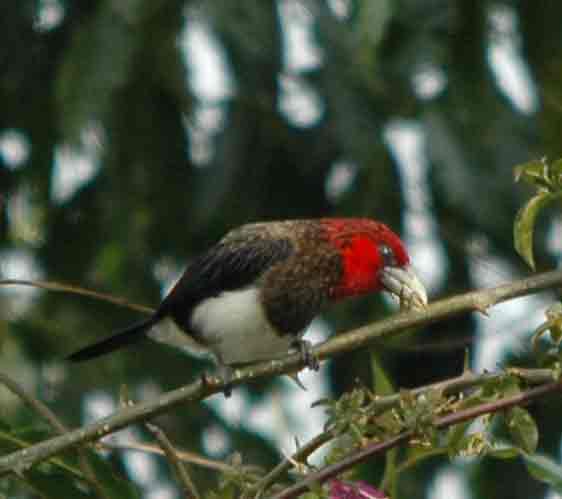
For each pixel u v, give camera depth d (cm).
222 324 1037
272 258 1034
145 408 708
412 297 1020
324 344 736
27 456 702
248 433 1276
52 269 1316
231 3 1186
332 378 1288
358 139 1216
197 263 1052
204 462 770
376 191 1246
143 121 1204
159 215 1267
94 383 1270
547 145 1224
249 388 1306
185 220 1270
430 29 1184
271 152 1280
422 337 1239
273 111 1266
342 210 1263
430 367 1240
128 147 1209
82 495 751
